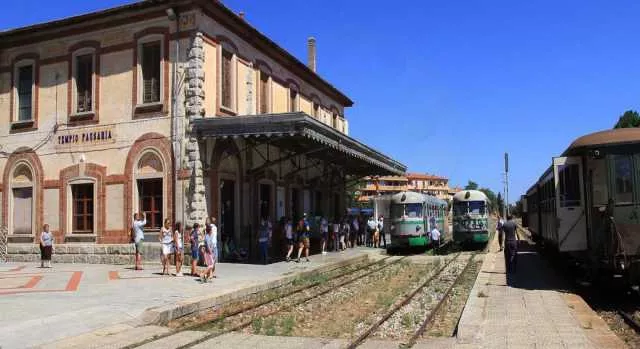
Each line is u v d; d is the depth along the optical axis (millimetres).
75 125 23641
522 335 9648
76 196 23688
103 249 22453
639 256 13391
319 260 23844
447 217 50250
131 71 22641
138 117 22312
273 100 27984
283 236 24969
